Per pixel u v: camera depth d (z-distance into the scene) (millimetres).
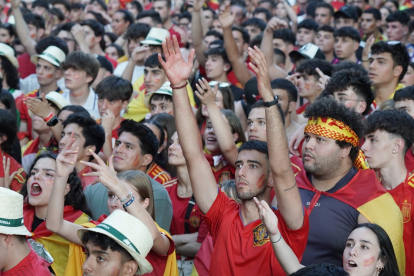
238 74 15977
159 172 11648
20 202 7023
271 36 15805
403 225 8938
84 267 6938
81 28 18547
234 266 7723
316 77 14023
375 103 13133
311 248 8008
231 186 9648
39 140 14133
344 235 7926
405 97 10844
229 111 11875
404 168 9211
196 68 18031
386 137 9133
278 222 7625
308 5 25719
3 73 16578
